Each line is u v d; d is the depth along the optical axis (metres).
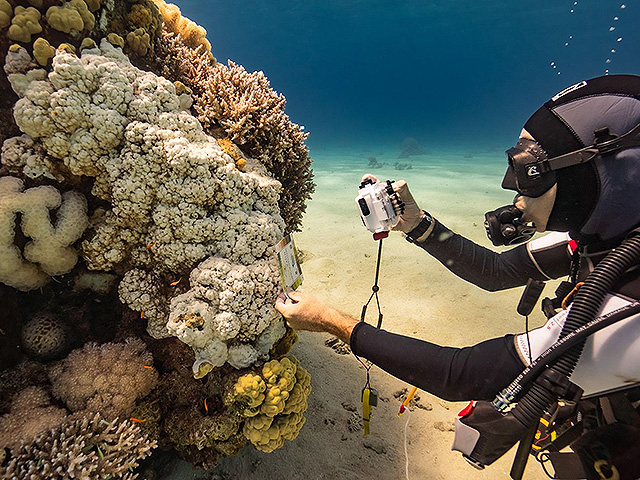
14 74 1.61
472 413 1.08
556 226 1.14
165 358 2.08
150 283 1.91
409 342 1.22
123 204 1.72
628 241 0.93
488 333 3.94
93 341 2.03
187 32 2.72
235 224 1.90
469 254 1.85
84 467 1.54
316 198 10.08
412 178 13.36
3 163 1.68
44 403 1.72
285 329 2.04
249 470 2.26
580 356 0.89
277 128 2.38
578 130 0.98
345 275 5.10
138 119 1.72
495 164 18.17
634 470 1.05
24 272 1.71
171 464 2.22
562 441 1.46
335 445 2.52
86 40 1.81
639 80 0.99
